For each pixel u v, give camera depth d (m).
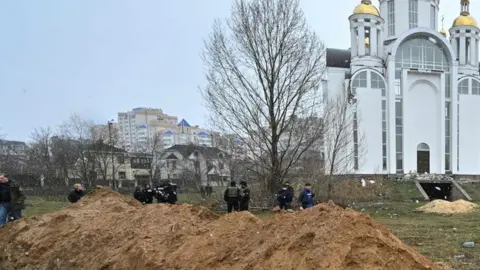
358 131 42.88
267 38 20.25
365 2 46.44
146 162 62.66
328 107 27.52
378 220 16.94
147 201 16.33
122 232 8.06
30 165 45.16
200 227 7.45
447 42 45.34
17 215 11.25
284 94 20.36
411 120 45.19
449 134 45.88
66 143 49.28
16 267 8.48
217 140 22.16
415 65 45.47
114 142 54.03
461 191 37.78
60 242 8.59
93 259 7.62
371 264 4.83
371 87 44.31
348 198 26.67
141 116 89.06
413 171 44.25
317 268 4.87
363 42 45.34
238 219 7.18
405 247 5.47
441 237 11.45
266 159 20.44
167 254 6.73
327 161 26.48
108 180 51.91
